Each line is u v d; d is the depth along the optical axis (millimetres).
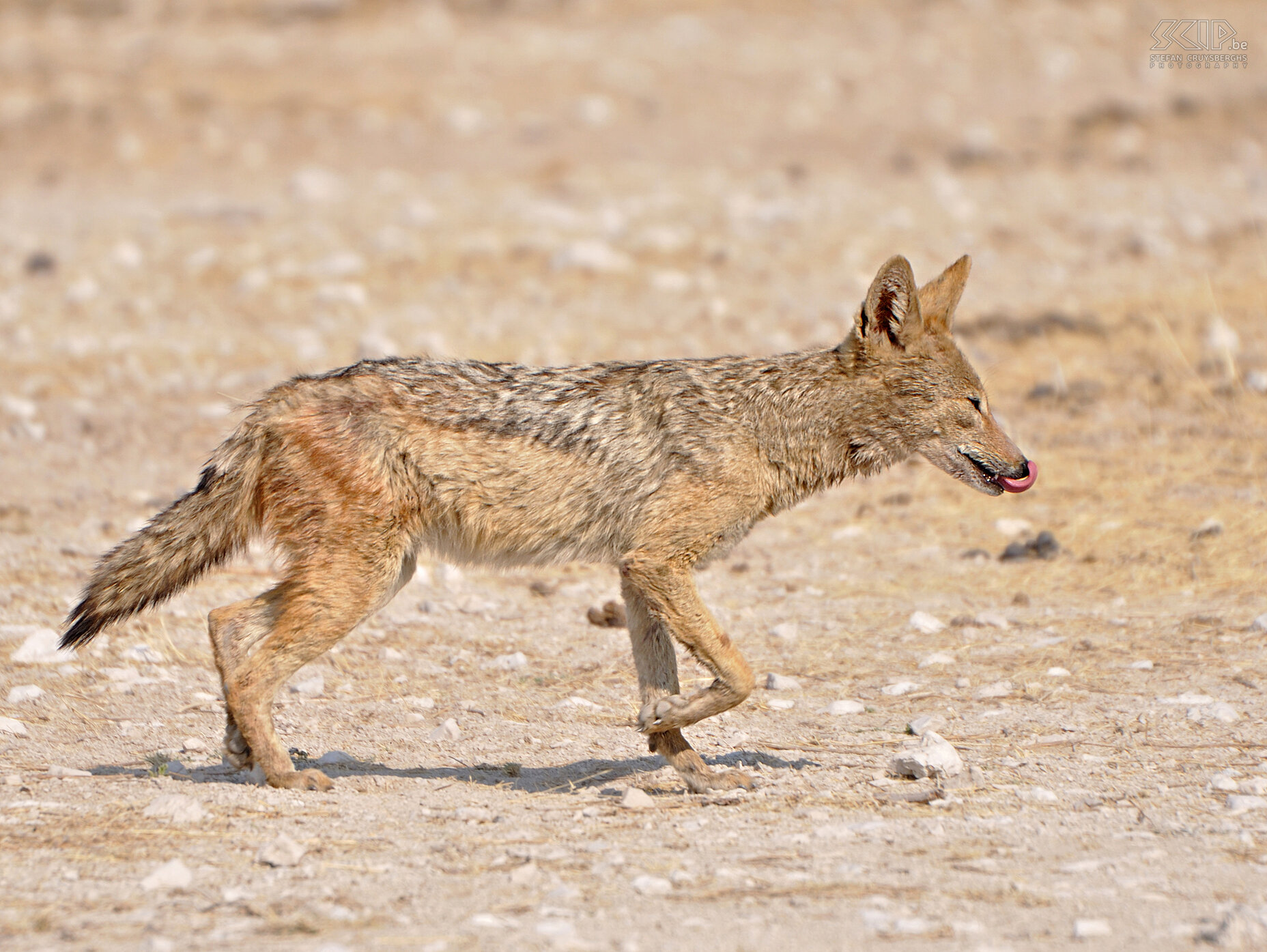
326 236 43938
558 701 17828
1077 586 22406
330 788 14094
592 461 14828
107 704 17141
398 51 74438
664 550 14547
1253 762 14914
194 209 48031
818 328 35688
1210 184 50219
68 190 54812
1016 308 36531
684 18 80062
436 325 36281
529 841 12500
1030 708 17141
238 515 14828
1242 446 27922
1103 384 31359
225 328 36875
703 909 10734
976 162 54812
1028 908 10688
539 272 40375
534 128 62281
